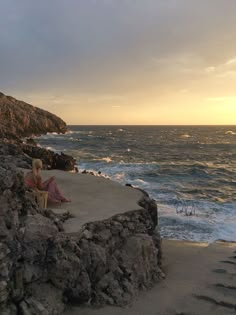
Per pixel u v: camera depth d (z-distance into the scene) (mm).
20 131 75250
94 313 6281
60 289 6238
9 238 5766
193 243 12016
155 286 7676
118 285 6957
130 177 27625
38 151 25609
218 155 52062
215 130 168875
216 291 7652
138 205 8930
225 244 11906
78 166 32656
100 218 7727
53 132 93938
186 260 9891
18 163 15305
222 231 14023
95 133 118125
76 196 9695
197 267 9250
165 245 11594
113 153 51219
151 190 22453
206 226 14617
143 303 6840
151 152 54750
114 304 6637
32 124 83812
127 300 6797
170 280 8148
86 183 11312
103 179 12016
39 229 6227
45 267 6137
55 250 6199
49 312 5789
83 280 6434
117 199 9422
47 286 6129
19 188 6695
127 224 8023
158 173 30578
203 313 6738
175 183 26047
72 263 6324
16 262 5781
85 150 54531
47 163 25047
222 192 23312
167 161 42938
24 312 5566
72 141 71875
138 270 7430
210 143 76938
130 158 45156
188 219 15508
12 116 74688
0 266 5473
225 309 6957
